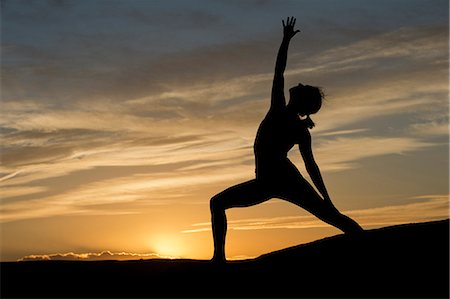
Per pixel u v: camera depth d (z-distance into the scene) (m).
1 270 9.08
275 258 8.80
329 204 8.73
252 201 8.67
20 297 8.45
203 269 8.73
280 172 8.60
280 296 8.18
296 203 8.70
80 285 8.62
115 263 9.10
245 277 8.52
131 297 8.32
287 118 8.62
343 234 9.05
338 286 8.25
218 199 8.69
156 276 8.70
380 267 8.41
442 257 8.45
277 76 8.70
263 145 8.62
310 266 8.55
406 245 8.67
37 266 9.14
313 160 8.70
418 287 8.11
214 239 8.71
